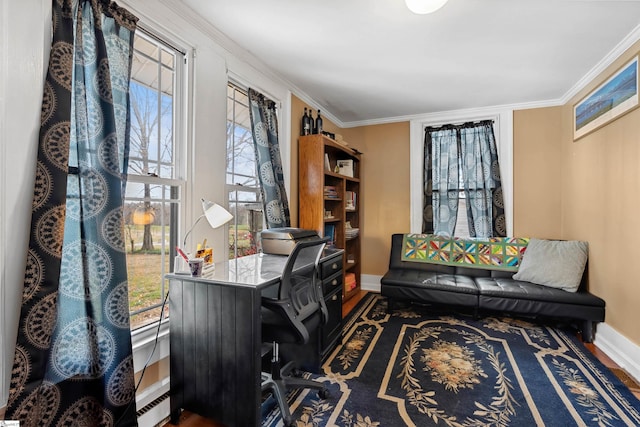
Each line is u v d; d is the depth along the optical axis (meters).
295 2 1.76
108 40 1.46
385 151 4.12
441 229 3.80
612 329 2.35
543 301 2.64
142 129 1.74
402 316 3.11
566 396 1.79
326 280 2.24
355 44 2.23
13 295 1.15
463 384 1.92
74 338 1.33
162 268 1.86
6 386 1.13
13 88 1.14
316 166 3.08
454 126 3.76
